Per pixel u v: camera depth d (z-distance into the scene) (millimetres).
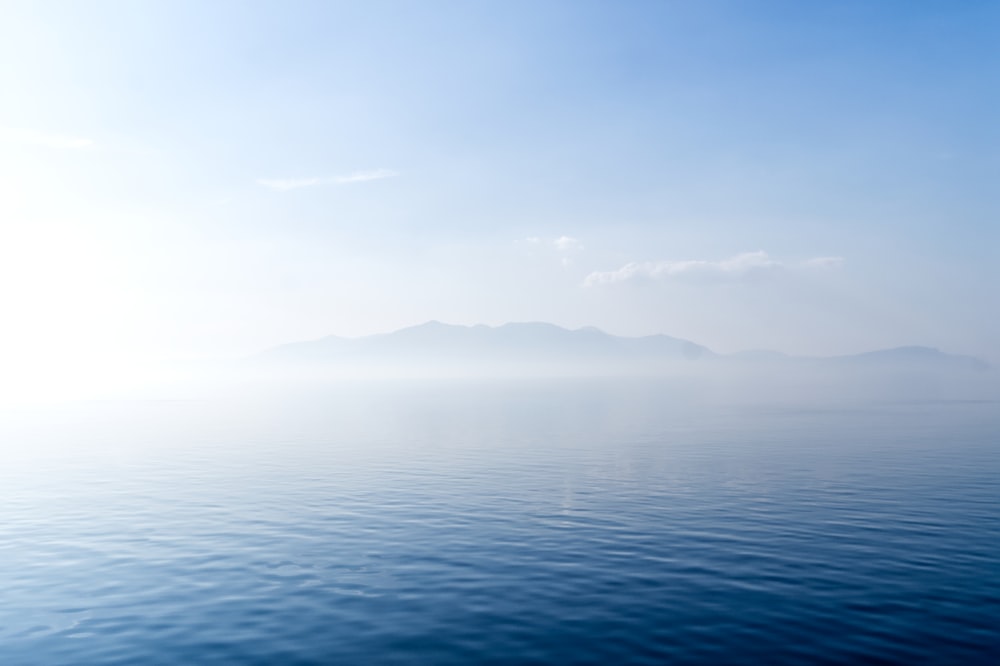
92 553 23344
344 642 15508
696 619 16516
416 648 15102
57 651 15242
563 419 83000
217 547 23969
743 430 65875
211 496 33812
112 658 14820
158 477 40094
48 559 22625
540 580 19828
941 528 25203
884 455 45875
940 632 15430
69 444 59688
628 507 30000
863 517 27203
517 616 16969
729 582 19297
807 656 14297
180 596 18797
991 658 14047
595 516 28266
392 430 70000
